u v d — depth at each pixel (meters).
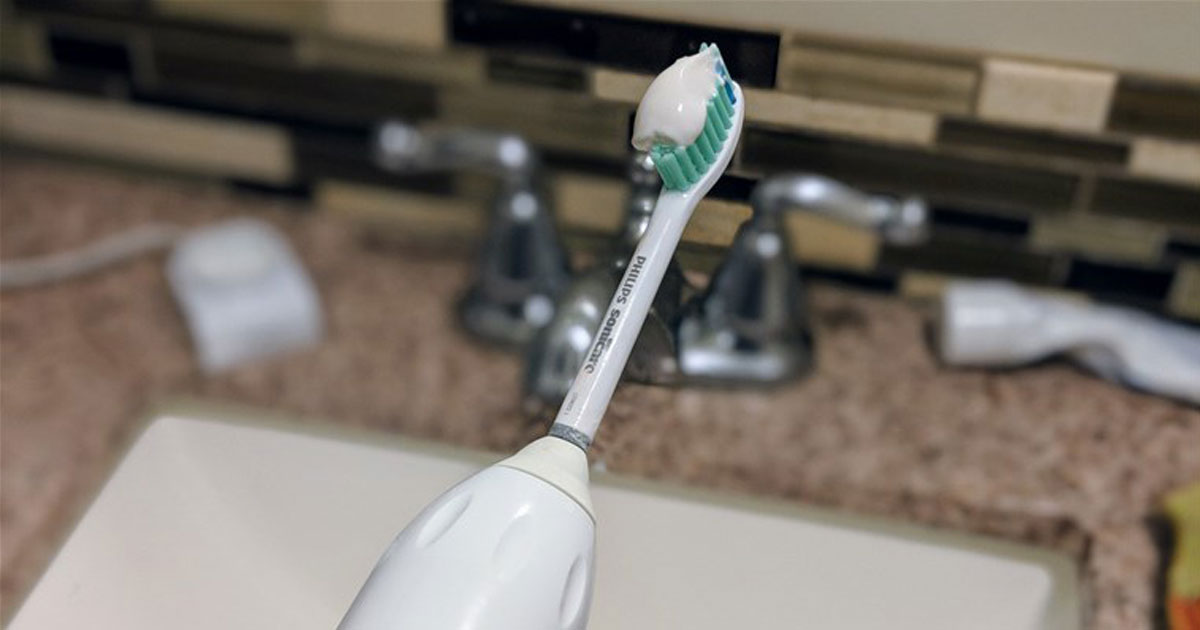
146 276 0.86
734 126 0.48
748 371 0.75
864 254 0.83
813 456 0.73
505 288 0.79
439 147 0.77
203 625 0.67
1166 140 0.72
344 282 0.86
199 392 0.79
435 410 0.76
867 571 0.68
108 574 0.66
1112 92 0.71
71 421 0.75
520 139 0.77
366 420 0.76
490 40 0.77
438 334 0.82
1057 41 0.69
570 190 0.80
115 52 0.86
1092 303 0.81
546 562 0.42
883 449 0.73
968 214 0.79
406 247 0.89
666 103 0.46
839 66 0.71
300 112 0.86
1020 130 0.73
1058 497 0.71
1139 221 0.77
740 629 0.66
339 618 0.67
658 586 0.66
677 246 0.48
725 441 0.72
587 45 0.74
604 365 0.46
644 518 0.66
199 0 0.82
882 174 0.77
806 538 0.70
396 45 0.80
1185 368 0.75
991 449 0.74
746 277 0.72
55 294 0.84
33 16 0.85
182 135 0.89
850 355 0.79
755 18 0.68
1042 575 0.69
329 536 0.69
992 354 0.77
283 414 0.77
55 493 0.71
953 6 0.69
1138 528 0.69
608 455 0.58
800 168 0.75
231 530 0.71
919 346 0.80
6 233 0.88
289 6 0.80
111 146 0.91
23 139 0.92
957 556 0.69
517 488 0.43
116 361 0.80
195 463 0.72
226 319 0.79
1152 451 0.73
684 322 0.62
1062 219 0.78
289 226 0.90
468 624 0.40
